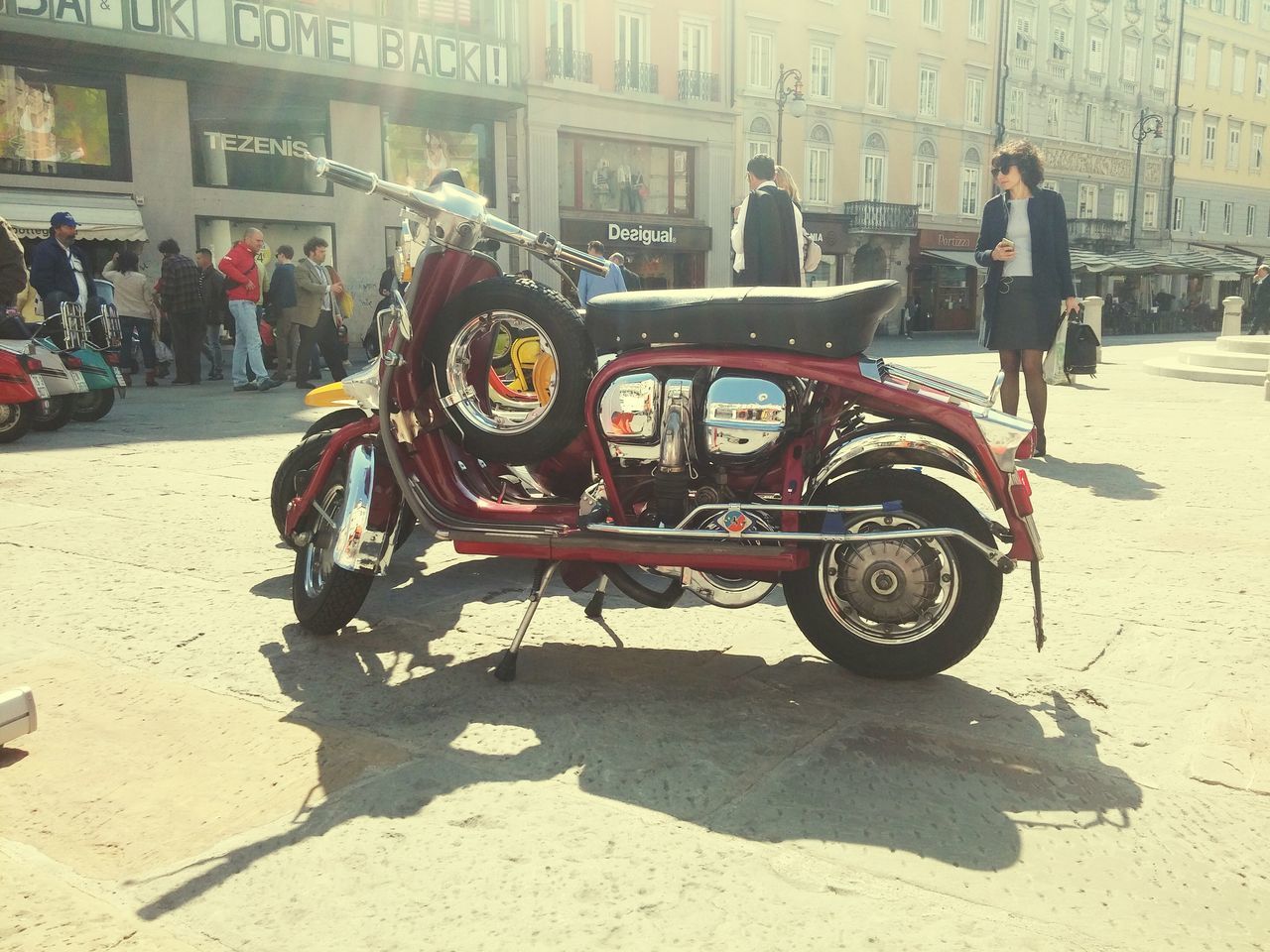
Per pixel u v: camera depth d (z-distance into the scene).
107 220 18.78
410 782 2.32
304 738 2.55
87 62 18.78
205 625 3.39
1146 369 14.90
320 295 12.30
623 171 28.05
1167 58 46.38
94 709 2.71
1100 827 2.13
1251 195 52.06
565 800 2.23
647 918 1.81
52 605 3.58
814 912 1.82
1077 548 4.34
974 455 2.73
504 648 3.19
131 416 9.23
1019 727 2.60
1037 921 1.81
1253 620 3.41
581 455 3.10
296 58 20.45
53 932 1.76
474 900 1.86
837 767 2.39
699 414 2.85
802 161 33.19
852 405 2.94
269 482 5.89
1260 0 50.88
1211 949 1.74
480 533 2.96
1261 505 5.19
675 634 3.32
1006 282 6.52
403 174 23.14
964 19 37.69
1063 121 42.25
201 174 20.34
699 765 2.40
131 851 2.03
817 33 32.88
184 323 13.06
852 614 2.86
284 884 1.92
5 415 7.49
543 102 25.47
